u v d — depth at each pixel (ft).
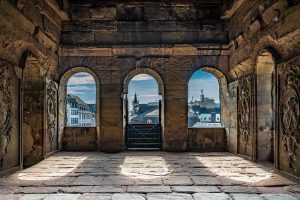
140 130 47.83
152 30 43.62
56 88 41.63
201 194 19.66
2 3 24.66
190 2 43.50
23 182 23.18
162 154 39.70
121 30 43.60
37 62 33.35
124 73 43.42
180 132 42.86
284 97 25.82
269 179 24.13
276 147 26.96
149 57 43.45
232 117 41.19
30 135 34.96
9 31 26.27
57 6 37.45
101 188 21.30
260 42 31.19
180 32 43.65
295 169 23.62
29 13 30.71
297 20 23.07
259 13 30.86
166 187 21.50
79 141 43.91
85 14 43.60
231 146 41.50
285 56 26.08
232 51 41.37
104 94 43.29
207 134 43.86
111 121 43.06
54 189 21.07
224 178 24.50
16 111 28.45
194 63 43.52
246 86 35.86
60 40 43.06
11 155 27.27
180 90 43.27
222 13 41.65
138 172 27.07
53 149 40.32
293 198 18.67
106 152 41.86
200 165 30.78
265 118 33.42
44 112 35.65
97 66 43.45
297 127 23.39
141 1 43.34
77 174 26.21
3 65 25.59
